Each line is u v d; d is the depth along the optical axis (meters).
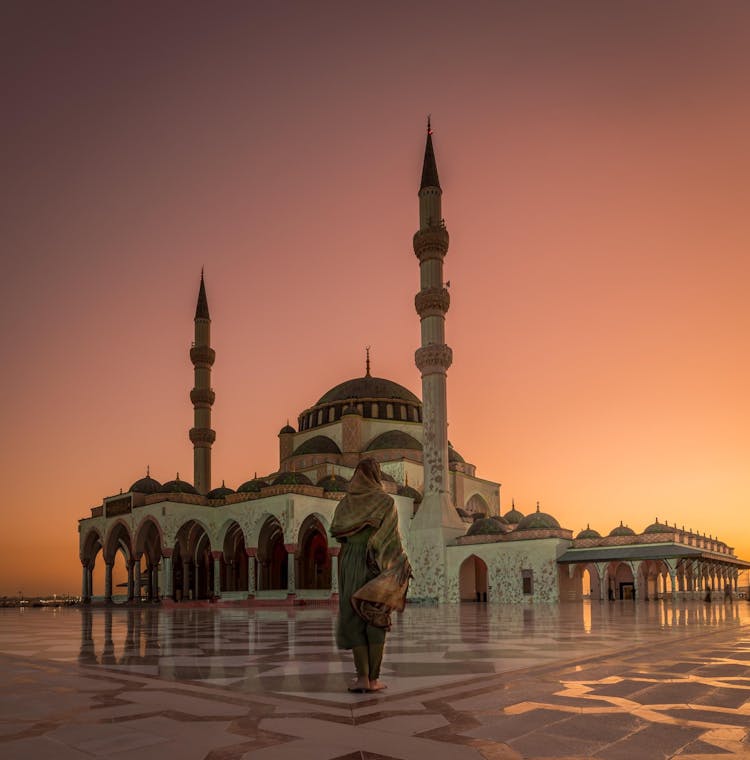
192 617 35.06
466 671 10.45
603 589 58.22
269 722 6.73
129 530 68.94
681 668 10.66
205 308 81.94
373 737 6.06
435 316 63.75
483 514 79.44
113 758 5.48
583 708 7.29
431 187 65.75
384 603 8.48
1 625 28.36
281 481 62.44
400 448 75.38
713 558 59.41
